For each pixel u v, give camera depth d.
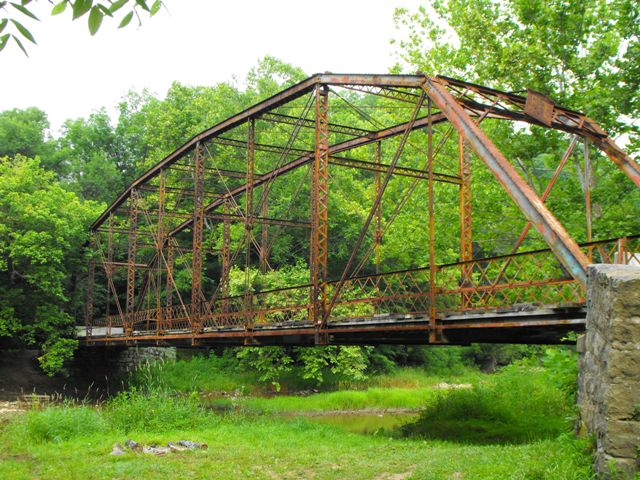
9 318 34.09
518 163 23.59
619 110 21.06
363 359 37.72
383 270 46.75
